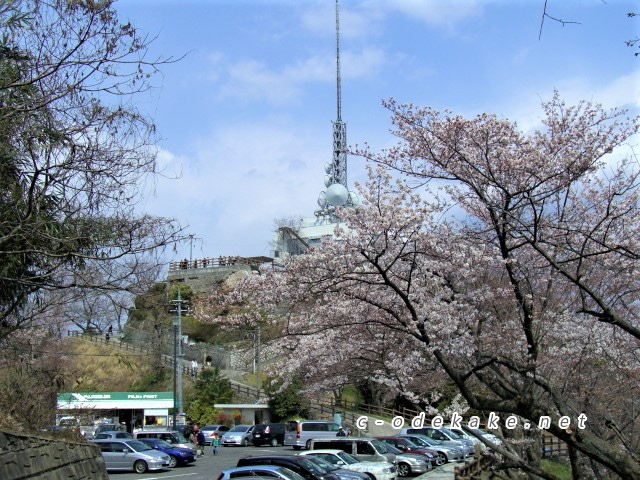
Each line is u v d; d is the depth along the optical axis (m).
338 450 23.06
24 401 12.25
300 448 33.97
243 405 42.59
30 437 10.20
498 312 12.13
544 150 11.76
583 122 11.86
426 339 10.46
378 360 13.45
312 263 11.90
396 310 12.16
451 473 24.95
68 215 8.37
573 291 12.25
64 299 11.44
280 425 38.22
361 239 11.42
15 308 10.52
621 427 13.58
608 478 13.13
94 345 48.12
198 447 33.44
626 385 13.38
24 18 8.14
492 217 10.45
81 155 8.34
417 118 11.55
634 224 11.87
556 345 12.37
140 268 8.62
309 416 42.19
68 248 8.12
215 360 49.00
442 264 11.64
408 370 12.34
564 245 10.36
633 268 11.71
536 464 12.12
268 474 13.85
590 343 11.88
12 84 7.38
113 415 44.16
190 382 47.03
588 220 12.01
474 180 11.41
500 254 11.48
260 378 46.09
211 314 14.82
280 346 15.25
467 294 11.81
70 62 7.68
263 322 14.41
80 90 8.20
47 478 10.38
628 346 12.72
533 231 10.41
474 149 11.41
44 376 14.02
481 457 18.02
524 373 9.10
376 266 10.76
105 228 8.41
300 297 12.56
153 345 46.34
